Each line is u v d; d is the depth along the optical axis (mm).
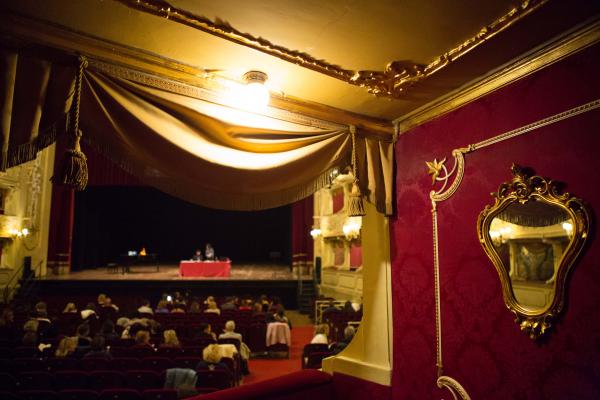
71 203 15320
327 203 14117
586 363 2076
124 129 2463
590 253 2113
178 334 7422
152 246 21484
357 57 2545
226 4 2057
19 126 2115
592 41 2182
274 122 3033
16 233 13141
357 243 12352
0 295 12578
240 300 12094
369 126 3453
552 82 2381
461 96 2957
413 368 3154
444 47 2436
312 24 2219
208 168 2734
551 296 2252
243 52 2508
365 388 3510
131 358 4812
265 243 22406
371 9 2084
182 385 4039
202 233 22031
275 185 2990
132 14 2146
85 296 12445
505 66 2629
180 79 2670
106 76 2404
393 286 3449
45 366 4660
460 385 2754
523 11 2053
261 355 8227
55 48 2240
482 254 2713
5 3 2076
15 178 13297
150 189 19750
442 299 2975
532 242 2383
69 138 2174
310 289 14328
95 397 3713
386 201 3455
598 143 2131
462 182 2906
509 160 2596
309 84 2912
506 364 2480
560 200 2248
